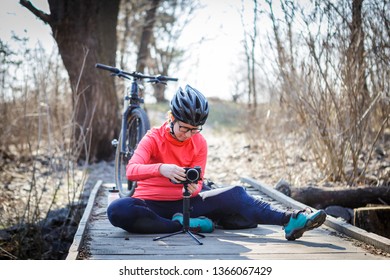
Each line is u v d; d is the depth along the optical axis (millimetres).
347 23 6293
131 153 4977
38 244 5738
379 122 7316
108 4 9742
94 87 9555
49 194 7641
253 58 8031
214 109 14523
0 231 6023
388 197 5934
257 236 3879
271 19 6668
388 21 6191
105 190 6055
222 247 3562
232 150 9883
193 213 4000
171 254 3383
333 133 6641
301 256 3357
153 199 3984
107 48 9852
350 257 3322
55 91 9672
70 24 9172
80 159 9742
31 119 9227
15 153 9852
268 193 5688
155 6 16031
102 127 9695
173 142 3881
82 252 3426
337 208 5789
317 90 6734
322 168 6949
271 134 8562
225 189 3992
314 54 6395
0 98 9227
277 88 7805
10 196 7418
